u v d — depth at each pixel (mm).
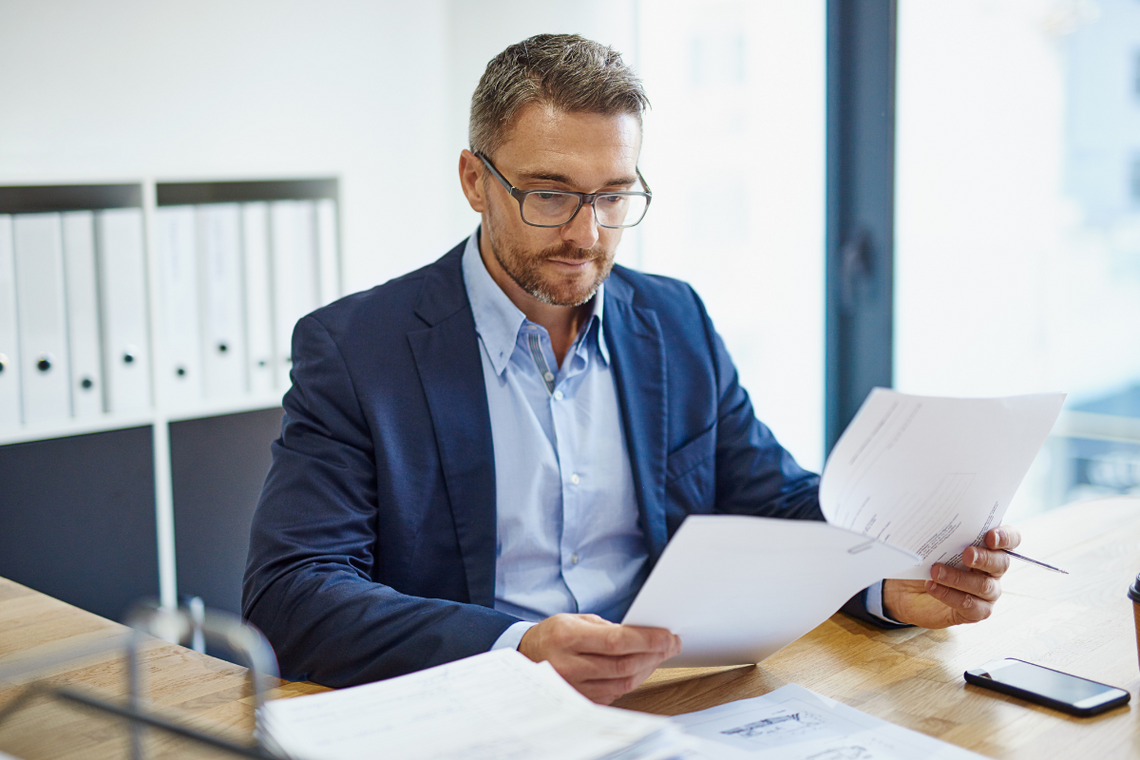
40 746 750
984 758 728
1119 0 2334
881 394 799
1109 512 1485
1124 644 966
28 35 2312
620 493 1234
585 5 2996
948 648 965
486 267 1222
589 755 615
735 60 2945
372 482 1101
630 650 771
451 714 685
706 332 1359
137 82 2484
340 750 635
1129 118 2363
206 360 2232
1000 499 926
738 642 851
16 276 1951
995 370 2643
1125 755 738
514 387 1199
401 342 1160
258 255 2273
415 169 3043
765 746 745
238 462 1671
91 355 2055
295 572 971
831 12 2670
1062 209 2492
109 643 701
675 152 3096
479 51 3049
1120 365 2480
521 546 1177
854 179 2715
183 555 1771
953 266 2646
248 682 888
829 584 794
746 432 1338
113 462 2061
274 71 2723
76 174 2207
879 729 776
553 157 1060
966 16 2527
